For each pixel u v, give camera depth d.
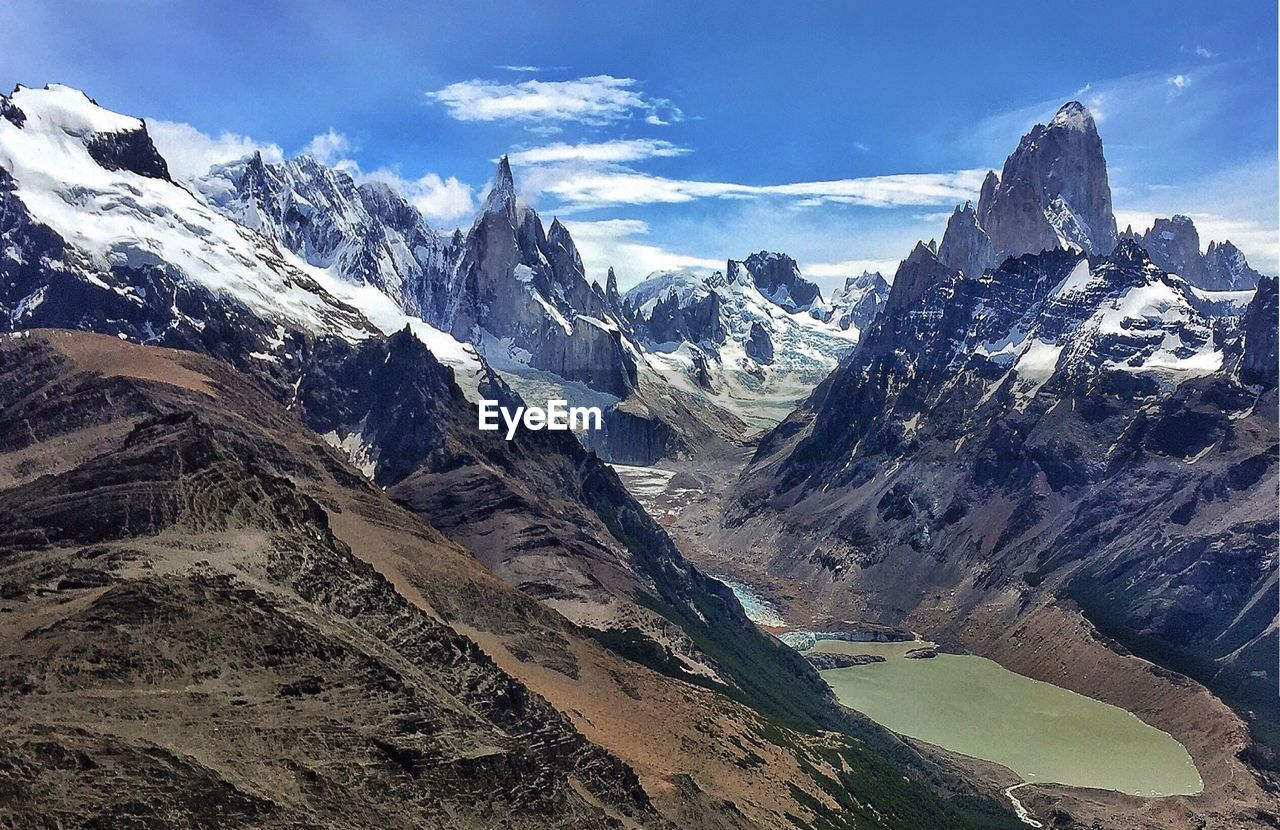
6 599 132.62
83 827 101.06
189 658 126.31
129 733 114.62
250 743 119.75
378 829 117.62
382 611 155.12
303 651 133.88
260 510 159.38
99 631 124.62
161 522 150.12
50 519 147.88
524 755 140.88
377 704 133.62
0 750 105.06
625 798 158.50
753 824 189.75
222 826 107.19
